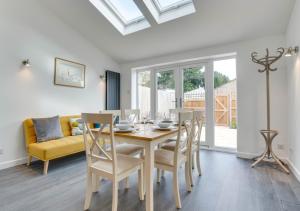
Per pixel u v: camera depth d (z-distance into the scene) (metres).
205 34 3.31
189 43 3.65
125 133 1.80
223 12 2.78
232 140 3.71
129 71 4.84
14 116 2.84
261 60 3.07
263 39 3.11
